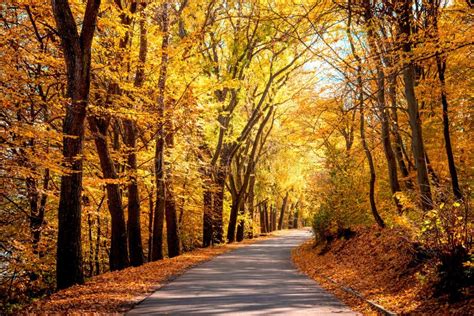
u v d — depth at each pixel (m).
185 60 20.14
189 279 15.31
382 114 17.55
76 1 14.81
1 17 14.03
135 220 20.39
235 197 40.88
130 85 16.00
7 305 15.89
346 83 11.80
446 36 10.32
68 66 12.38
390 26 12.66
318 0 11.89
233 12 28.33
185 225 36.88
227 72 30.09
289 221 96.12
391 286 11.62
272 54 34.25
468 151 18.78
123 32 15.70
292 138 29.03
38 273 17.16
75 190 12.73
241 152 42.34
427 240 9.91
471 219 9.25
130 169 19.39
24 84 14.52
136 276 15.45
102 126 17.00
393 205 19.67
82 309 9.66
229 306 10.09
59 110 14.87
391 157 18.67
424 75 15.91
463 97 16.80
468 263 8.20
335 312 9.48
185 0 22.25
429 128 19.05
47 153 13.65
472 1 10.40
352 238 22.31
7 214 17.56
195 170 25.17
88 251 24.94
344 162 24.70
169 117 18.78
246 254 27.59
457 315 7.78
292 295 11.88
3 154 13.21
